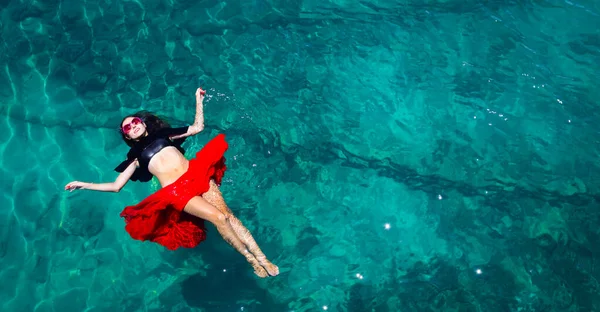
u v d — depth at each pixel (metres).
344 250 5.14
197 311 4.82
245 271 5.06
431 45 6.61
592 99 6.10
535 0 7.05
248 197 5.43
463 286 4.92
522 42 6.59
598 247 5.12
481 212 5.37
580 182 5.54
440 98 6.15
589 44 6.57
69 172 5.62
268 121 5.95
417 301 4.83
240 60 6.45
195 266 5.09
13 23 6.68
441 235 5.24
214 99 6.07
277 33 6.71
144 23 6.78
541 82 6.23
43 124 5.94
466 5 7.00
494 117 6.00
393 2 7.07
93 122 5.97
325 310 4.80
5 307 4.84
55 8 6.87
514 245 5.15
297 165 5.66
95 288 4.98
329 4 7.06
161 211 4.58
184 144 5.70
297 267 5.04
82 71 6.35
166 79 6.27
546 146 5.79
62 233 5.27
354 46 6.60
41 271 5.05
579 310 4.75
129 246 5.21
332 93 6.20
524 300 4.82
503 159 5.71
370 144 5.85
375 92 6.22
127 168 4.86
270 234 5.21
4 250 5.16
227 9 6.95
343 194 5.49
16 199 5.44
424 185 5.55
